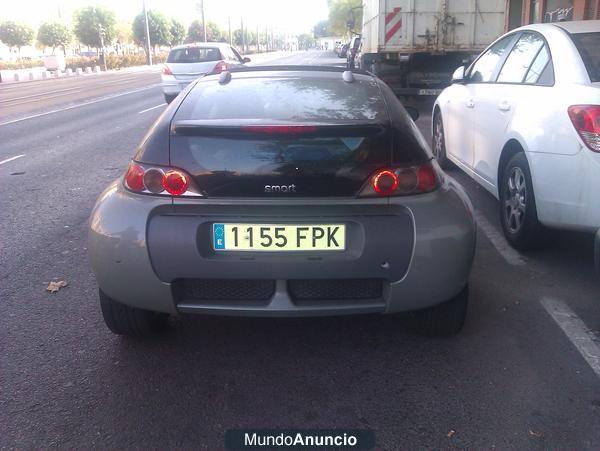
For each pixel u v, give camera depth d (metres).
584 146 3.74
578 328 3.49
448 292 2.99
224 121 2.94
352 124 2.88
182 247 2.84
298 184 2.81
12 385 2.99
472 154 5.73
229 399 2.86
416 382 2.98
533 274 4.27
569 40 4.36
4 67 57.41
